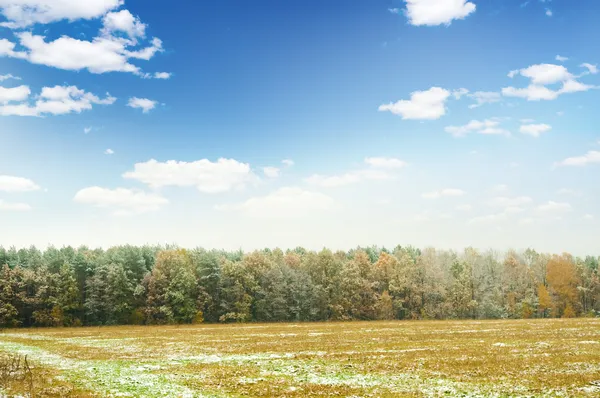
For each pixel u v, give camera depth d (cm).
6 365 2956
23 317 9794
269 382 2681
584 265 14475
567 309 12625
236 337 5981
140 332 7269
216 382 2689
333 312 11838
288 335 6169
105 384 2588
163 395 2300
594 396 2191
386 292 12188
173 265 11006
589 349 4106
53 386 2467
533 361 3350
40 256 11088
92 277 10500
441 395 2275
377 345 4681
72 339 6012
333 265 12375
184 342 5366
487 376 2772
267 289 11412
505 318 11994
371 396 2277
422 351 4091
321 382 2672
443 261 13825
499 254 15162
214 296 11181
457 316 12100
